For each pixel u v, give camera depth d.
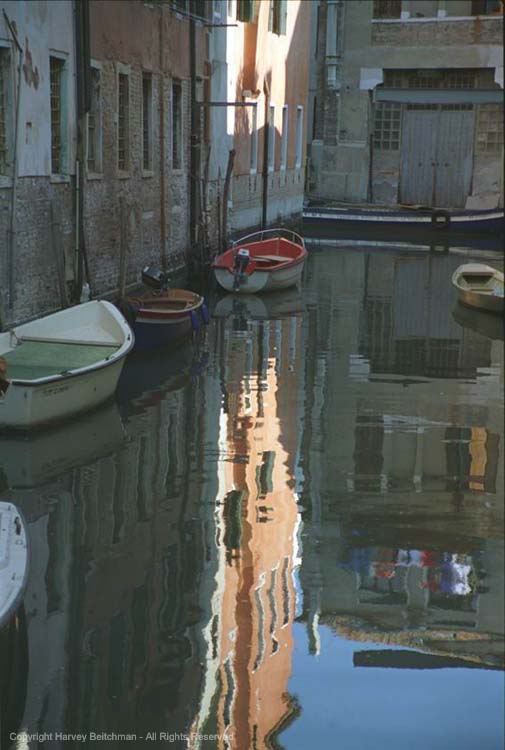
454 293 28.05
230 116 32.25
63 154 19.28
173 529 11.02
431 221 42.41
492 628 9.20
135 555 10.32
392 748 7.31
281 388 17.34
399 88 44.72
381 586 9.89
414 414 15.94
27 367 14.65
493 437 14.77
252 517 11.47
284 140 40.88
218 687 8.04
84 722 7.54
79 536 10.73
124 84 22.59
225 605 9.38
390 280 30.11
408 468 13.32
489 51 43.03
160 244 25.44
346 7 44.56
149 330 19.38
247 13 32.72
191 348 20.41
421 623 9.25
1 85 16.78
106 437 14.05
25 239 17.58
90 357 15.38
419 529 11.34
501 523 11.55
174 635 8.79
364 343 21.31
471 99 43.62
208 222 30.31
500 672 8.50
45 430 14.14
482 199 45.00
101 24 20.70
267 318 23.89
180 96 27.02
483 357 20.23
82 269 19.94
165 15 25.09
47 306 18.67
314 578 10.03
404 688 8.16
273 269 26.84
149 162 24.69
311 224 43.44
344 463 13.42
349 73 45.06
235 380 17.80
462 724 7.76
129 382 17.39
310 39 46.16
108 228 21.66
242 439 14.31
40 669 8.20
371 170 46.34
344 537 11.03
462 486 12.73
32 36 17.41
